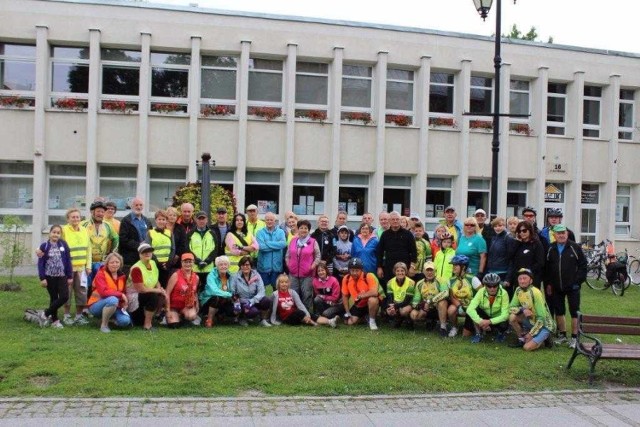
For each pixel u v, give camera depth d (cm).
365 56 2386
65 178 2202
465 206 2484
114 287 1058
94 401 679
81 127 2164
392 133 2422
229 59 2311
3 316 1145
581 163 2638
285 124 2311
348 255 1239
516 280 1078
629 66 2716
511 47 2550
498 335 1060
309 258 1205
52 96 2178
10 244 1623
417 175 2447
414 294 1150
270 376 791
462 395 753
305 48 2328
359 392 747
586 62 2656
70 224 1127
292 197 2328
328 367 843
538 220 2581
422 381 797
